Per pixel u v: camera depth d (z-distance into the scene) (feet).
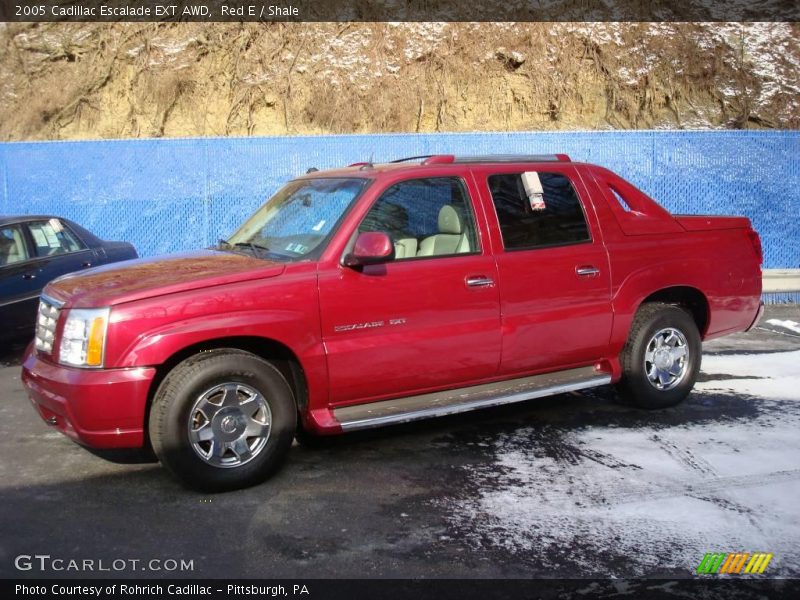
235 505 14.60
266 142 38.47
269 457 15.43
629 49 50.75
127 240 38.99
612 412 20.26
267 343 15.64
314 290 15.56
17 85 51.01
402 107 48.03
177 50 49.73
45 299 16.06
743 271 21.16
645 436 18.25
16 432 19.24
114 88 49.83
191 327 14.51
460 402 17.16
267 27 50.19
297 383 16.06
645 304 20.13
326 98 48.08
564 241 18.60
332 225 16.52
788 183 37.63
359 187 17.10
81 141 38.78
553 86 49.62
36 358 15.93
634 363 19.60
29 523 13.89
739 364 25.40
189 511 14.35
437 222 17.40
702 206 37.70
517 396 17.66
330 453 17.47
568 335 18.47
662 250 19.79
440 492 15.12
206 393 14.67
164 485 15.65
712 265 20.49
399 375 16.56
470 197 17.72
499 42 50.29
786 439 17.87
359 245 15.57
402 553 12.64
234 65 49.32
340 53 49.55
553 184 18.84
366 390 16.38
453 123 48.29
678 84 50.16
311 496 15.01
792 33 52.13
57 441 18.53
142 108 49.03
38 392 15.16
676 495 14.75
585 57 50.52
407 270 16.52
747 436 18.11
